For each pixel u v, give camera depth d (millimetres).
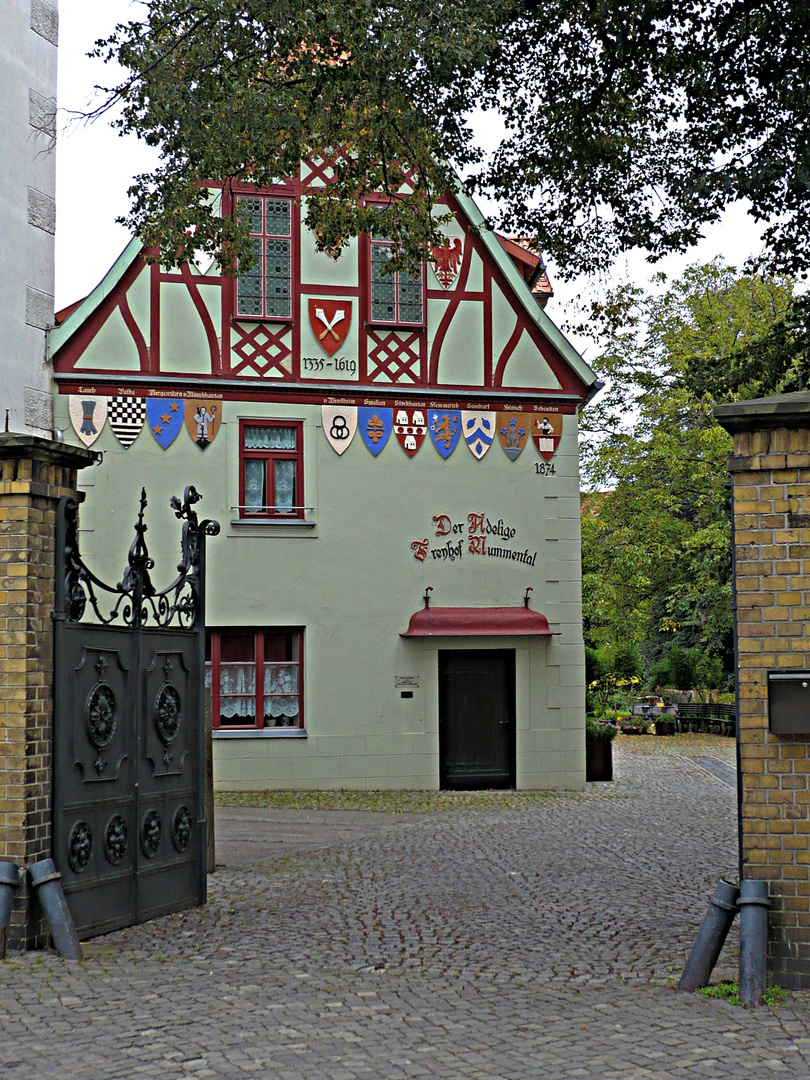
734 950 7820
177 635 9227
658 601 35625
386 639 18562
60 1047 5539
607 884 10523
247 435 18406
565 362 19422
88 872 7965
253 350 18391
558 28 12117
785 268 13352
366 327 18828
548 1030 5969
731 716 29844
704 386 14844
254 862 11852
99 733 8086
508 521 19047
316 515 18438
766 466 6867
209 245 12633
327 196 13109
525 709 18844
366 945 8031
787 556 6805
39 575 7520
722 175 11305
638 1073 5266
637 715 32750
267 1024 6000
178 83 11227
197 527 9641
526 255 21031
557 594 19094
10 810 7336
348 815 15766
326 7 10648
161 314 18078
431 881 10688
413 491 18781
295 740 18203
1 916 7195
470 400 19062
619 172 12750
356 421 18688
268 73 11617
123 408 17844
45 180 17359
